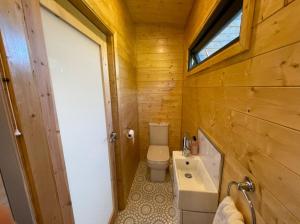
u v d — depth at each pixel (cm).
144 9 201
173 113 273
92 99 114
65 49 82
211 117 121
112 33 135
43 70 58
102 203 133
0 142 45
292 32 44
